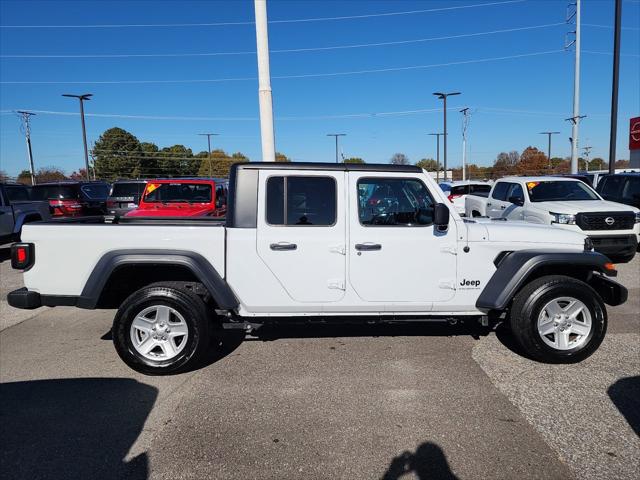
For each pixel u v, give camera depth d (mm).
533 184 10414
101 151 73688
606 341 4941
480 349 4742
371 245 4297
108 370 4320
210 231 4230
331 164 4363
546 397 3695
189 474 2785
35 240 4172
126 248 4176
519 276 4273
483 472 2779
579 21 25047
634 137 16359
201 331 4156
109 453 3000
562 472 2770
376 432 3217
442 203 4336
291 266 4285
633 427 3248
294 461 2902
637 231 8867
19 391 3895
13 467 2855
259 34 8164
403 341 4984
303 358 4539
